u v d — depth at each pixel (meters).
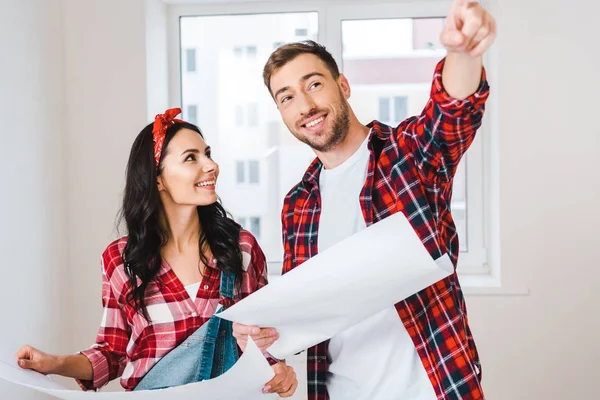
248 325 1.30
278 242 2.99
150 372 1.51
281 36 2.97
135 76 2.74
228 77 2.98
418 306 1.37
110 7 2.73
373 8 2.91
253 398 1.38
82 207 2.75
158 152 1.55
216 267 1.57
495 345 2.68
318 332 1.32
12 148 2.31
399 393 1.39
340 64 2.94
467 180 2.90
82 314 2.76
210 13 2.96
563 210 2.66
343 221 1.47
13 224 2.30
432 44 2.93
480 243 2.90
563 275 2.66
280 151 2.98
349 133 1.50
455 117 1.20
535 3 2.64
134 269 1.54
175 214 1.58
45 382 1.36
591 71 2.64
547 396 2.67
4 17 2.27
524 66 2.65
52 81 2.63
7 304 2.24
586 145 2.64
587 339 2.65
